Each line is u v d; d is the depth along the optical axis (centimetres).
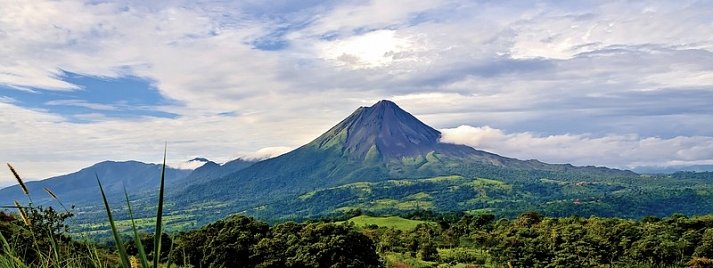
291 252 6681
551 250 9000
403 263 9181
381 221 17312
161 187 248
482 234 11094
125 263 245
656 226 9500
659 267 8306
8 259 352
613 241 9081
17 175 372
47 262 369
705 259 7506
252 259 6481
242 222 7188
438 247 11325
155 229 245
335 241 6688
